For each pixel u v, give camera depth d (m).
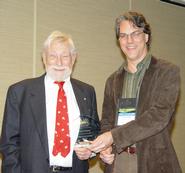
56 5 3.59
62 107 2.27
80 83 2.49
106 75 4.03
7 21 3.25
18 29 3.32
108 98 2.39
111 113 2.36
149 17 4.47
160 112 2.04
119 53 4.15
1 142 2.22
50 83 2.33
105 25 4.01
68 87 2.38
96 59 3.93
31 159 2.14
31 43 3.41
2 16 3.22
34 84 2.30
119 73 2.35
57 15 3.60
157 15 4.57
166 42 4.68
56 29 3.59
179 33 4.86
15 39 3.30
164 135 2.13
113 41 4.09
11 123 2.23
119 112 2.22
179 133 4.82
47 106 2.25
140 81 2.19
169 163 2.08
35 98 2.24
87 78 3.85
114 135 2.06
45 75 2.38
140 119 2.04
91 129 2.32
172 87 2.07
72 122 2.27
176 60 4.81
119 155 2.23
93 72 3.91
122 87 2.28
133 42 2.17
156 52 4.55
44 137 2.16
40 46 3.47
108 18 4.04
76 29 3.75
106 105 2.41
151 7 4.50
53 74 2.31
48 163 2.15
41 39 3.47
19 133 2.23
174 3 4.79
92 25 3.89
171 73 2.10
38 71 3.46
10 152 2.18
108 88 2.41
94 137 2.32
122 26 2.20
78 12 3.77
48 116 2.23
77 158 2.26
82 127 2.27
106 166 2.32
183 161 4.86
